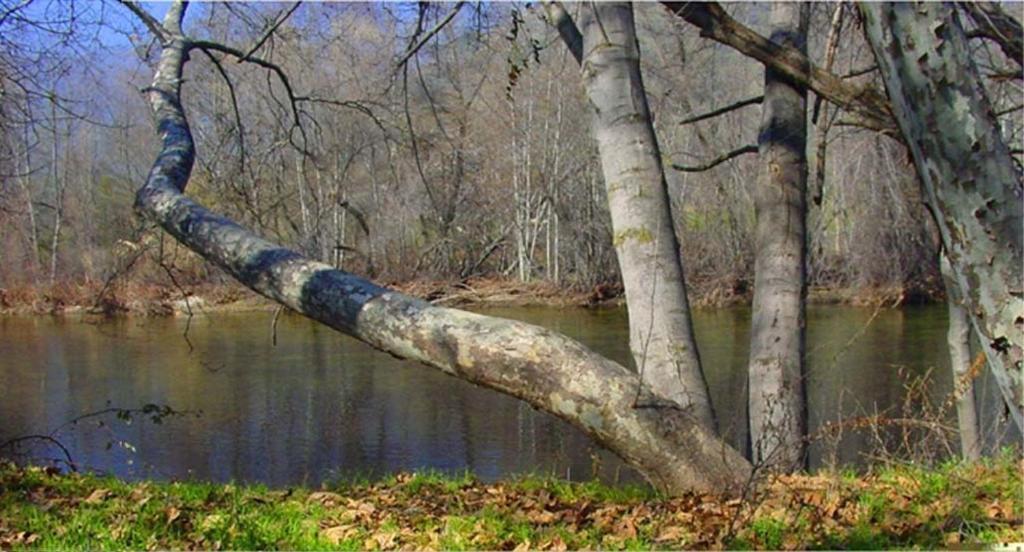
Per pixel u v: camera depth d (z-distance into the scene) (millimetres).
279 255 7070
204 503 6070
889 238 21703
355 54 11094
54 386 15797
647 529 5332
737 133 21094
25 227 25297
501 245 27438
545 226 29188
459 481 7473
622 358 17062
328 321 6785
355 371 16844
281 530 5375
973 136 3162
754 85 19641
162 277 22062
